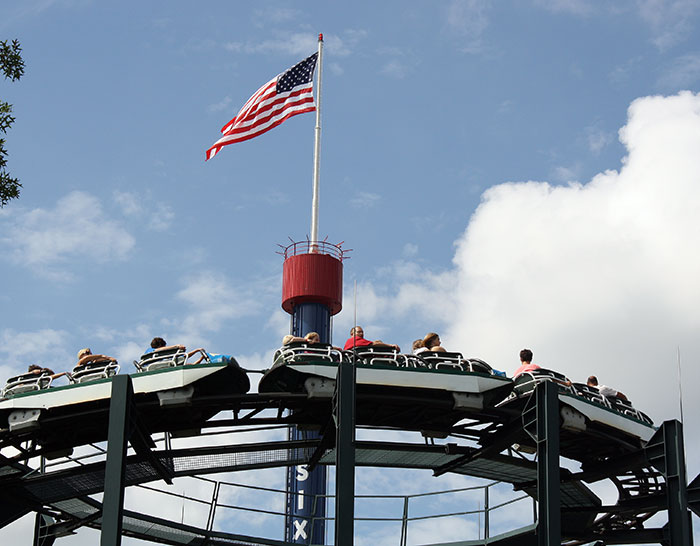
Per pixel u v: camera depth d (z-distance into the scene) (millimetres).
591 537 44000
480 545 45406
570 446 40500
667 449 38281
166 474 38188
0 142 32031
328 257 60219
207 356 35000
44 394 35062
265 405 36750
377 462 42312
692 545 37375
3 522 39656
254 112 54344
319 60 63344
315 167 62219
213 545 45156
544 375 37094
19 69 32312
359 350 35875
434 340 36719
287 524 57625
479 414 37031
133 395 34469
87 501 43375
